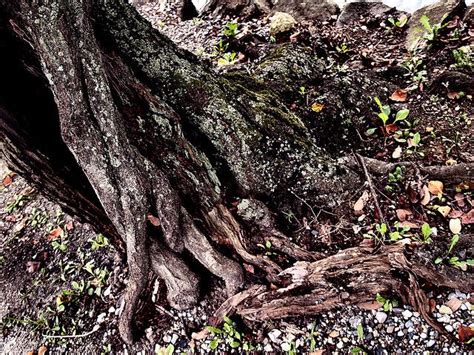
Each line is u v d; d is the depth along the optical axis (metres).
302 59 3.63
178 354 2.66
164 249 2.59
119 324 2.75
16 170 2.57
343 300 2.50
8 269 3.75
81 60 1.96
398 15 5.03
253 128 2.81
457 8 4.36
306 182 2.91
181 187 2.52
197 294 2.76
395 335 2.43
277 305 2.52
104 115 2.07
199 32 5.78
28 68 2.19
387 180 2.98
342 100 3.45
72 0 1.90
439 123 3.39
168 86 2.63
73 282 3.25
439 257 2.49
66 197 2.73
